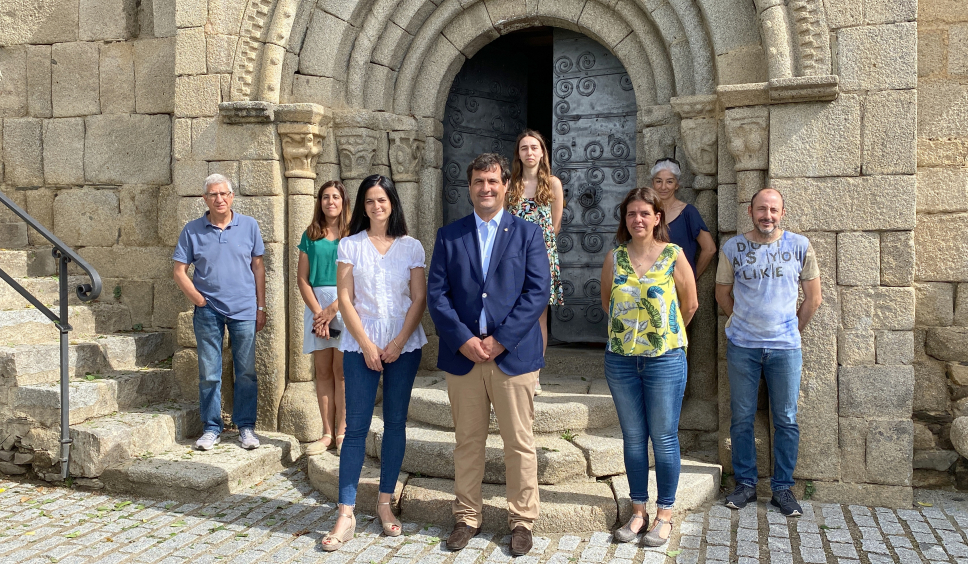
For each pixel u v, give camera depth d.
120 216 5.78
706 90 4.61
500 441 4.19
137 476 4.25
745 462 4.09
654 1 4.77
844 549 3.51
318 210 4.64
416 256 3.74
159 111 5.67
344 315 3.61
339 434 4.75
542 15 5.22
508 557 3.43
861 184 4.11
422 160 5.52
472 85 6.14
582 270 5.75
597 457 4.05
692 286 3.60
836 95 4.10
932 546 3.54
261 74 5.05
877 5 4.07
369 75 5.33
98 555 3.45
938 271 4.39
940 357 4.40
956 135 4.36
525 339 3.47
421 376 5.43
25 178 5.95
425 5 5.24
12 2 5.89
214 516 3.96
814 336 4.18
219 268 4.62
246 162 5.03
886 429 4.09
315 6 5.14
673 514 3.81
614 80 5.56
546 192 4.18
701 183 4.59
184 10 5.10
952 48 4.37
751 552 3.45
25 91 5.93
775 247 3.94
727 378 4.37
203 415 4.73
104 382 4.74
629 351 3.52
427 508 3.86
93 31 5.77
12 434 4.50
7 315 4.79
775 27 4.20
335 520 3.92
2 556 3.42
